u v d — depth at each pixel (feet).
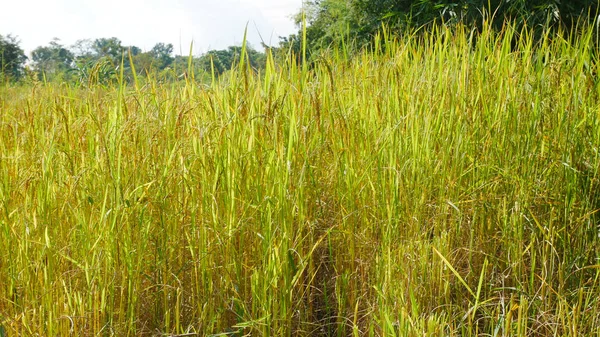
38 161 10.53
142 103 10.97
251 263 9.73
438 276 9.59
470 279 9.95
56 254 9.23
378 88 11.97
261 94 10.78
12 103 15.24
